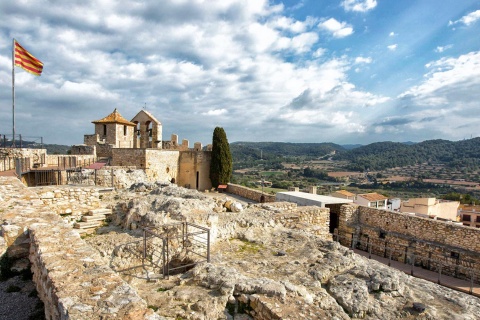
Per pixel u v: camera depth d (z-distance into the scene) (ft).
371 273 25.82
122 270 24.95
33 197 35.65
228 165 128.98
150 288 22.56
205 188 133.08
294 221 42.70
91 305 13.70
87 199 41.83
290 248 31.81
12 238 26.03
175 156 123.34
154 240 29.17
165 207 34.50
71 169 63.26
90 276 16.47
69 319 12.58
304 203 68.23
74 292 14.71
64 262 18.20
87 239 30.63
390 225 58.08
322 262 27.91
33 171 62.54
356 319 21.13
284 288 20.53
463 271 46.62
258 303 19.36
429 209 112.68
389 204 123.13
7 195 35.63
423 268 51.65
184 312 18.65
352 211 63.72
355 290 23.41
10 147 67.67
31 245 24.86
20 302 21.81
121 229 36.40
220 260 27.68
